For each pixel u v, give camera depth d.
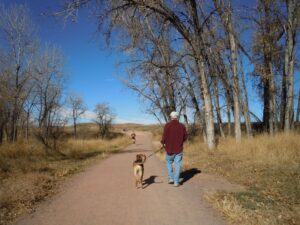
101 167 14.99
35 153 19.36
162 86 26.56
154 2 17.23
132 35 18.61
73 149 25.03
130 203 7.54
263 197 7.52
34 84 28.64
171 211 6.77
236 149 15.84
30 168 13.83
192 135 30.14
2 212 6.82
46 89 28.33
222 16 19.36
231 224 5.82
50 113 27.62
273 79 25.06
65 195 8.62
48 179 10.99
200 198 7.79
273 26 22.47
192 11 18.14
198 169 12.48
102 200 7.92
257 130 32.00
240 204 6.89
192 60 21.67
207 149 18.69
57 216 6.61
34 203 7.71
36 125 28.86
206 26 19.97
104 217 6.48
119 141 45.25
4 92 25.42
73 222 6.20
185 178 10.64
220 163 13.20
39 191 8.96
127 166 15.23
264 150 13.82
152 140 55.44
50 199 8.16
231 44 21.44
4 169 13.15
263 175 9.95
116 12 17.34
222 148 17.53
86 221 6.25
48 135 26.61
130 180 10.72
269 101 25.55
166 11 17.75
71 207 7.30
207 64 20.98
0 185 9.71
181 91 25.77
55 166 15.04
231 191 8.28
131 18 18.00
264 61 24.81
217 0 19.17
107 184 10.09
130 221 6.19
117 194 8.55
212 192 8.16
